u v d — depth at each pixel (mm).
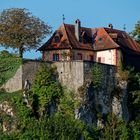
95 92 165500
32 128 158125
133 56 178875
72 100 162250
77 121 160875
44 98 161375
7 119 159500
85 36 179875
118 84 170250
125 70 172500
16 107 159750
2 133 158750
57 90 163000
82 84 163500
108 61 176875
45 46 178625
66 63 164500
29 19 179875
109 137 164375
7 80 162500
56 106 162250
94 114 164375
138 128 169125
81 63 164000
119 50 176500
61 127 158750
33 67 162875
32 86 161875
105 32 180750
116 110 168000
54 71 164125
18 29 177625
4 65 163250
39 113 160500
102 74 167000
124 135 165750
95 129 163250
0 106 160625
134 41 184000
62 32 178875
